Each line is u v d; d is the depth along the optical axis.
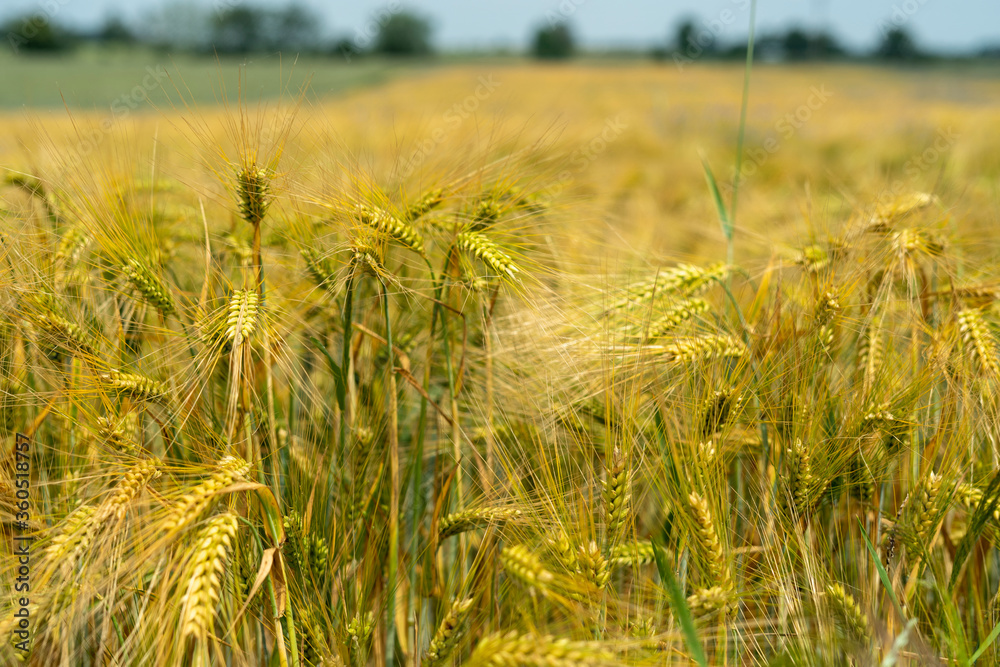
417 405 2.90
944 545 2.34
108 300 2.39
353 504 2.20
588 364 2.27
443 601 2.17
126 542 1.66
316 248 2.33
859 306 2.39
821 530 2.16
